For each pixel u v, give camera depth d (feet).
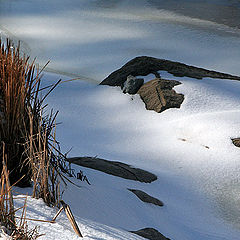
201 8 76.69
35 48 54.13
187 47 55.36
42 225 7.71
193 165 24.70
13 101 10.97
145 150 27.12
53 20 68.54
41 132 11.43
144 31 62.18
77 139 29.40
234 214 19.31
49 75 42.19
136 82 36.24
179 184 21.53
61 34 60.85
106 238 8.01
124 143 28.73
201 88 34.81
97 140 29.40
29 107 11.19
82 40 58.18
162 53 53.21
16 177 11.00
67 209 7.68
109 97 36.58
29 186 11.04
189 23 66.13
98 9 76.02
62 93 37.76
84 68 47.44
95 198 13.29
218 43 57.11
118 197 14.75
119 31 62.08
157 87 34.76
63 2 81.51
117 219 12.60
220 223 18.07
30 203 9.15
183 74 37.52
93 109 34.81
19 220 7.66
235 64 49.93
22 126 11.19
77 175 14.75
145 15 71.10
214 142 27.12
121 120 32.71
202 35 60.13
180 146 27.22
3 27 63.26
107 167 19.69
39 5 79.36
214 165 24.66
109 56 51.90
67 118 33.09
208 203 20.12
